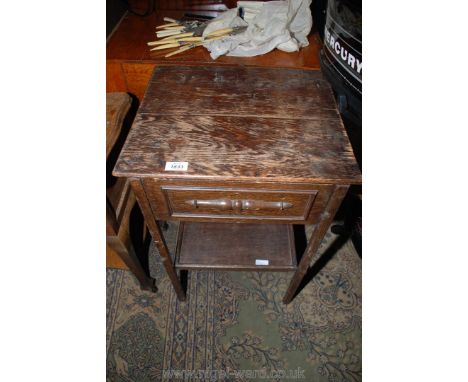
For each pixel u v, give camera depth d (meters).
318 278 1.18
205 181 0.62
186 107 0.74
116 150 0.88
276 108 0.75
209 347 1.02
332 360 1.00
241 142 0.66
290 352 1.01
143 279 1.04
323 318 1.09
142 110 0.73
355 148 0.95
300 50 1.22
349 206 1.23
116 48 1.20
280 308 1.10
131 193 0.94
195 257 0.96
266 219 0.73
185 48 1.19
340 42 0.82
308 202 0.67
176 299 1.12
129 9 1.42
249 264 0.94
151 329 1.05
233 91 0.80
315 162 0.63
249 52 1.17
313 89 0.81
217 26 1.20
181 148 0.65
